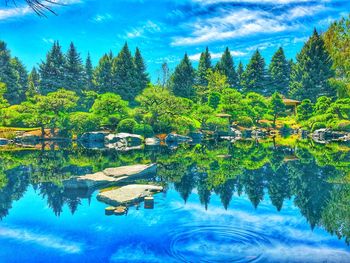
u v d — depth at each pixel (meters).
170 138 42.53
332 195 14.93
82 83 66.00
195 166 22.86
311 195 14.95
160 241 9.82
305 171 20.81
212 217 11.85
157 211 12.54
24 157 27.67
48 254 9.16
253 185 16.95
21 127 48.16
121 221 11.54
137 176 19.16
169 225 11.05
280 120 62.62
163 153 30.38
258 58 78.06
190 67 69.62
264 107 59.19
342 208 12.96
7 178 18.91
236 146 36.19
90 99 58.72
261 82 77.81
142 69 67.19
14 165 23.53
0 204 13.75
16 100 62.44
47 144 38.50
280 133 54.72
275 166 22.75
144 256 8.92
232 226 10.94
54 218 11.96
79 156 28.41
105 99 46.56
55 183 17.59
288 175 19.56
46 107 42.38
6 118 46.69
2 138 39.94
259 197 14.62
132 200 13.83
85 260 8.80
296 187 16.52
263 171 20.84
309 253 9.04
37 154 29.56
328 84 65.19
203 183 17.41
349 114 51.97
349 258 8.78
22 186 16.91
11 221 11.71
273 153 29.88
